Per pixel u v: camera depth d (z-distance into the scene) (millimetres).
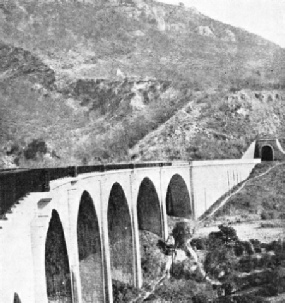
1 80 133125
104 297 46406
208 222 78438
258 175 89812
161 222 71250
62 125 122062
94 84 143125
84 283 46625
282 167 90500
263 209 79000
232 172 88562
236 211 80062
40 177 28938
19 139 104438
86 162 106625
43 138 110188
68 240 34531
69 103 136500
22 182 30812
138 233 64812
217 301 52844
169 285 57906
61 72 148125
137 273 58406
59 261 33938
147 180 67250
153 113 127188
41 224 26094
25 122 116312
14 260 20203
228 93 121375
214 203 85312
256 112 115312
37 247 25891
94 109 135375
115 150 112625
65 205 34000
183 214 83188
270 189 84188
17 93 128500
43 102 131000
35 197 26078
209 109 117438
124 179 55844
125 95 136750
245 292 54969
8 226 19359
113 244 58688
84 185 39719
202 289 57031
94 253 46000
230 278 57875
